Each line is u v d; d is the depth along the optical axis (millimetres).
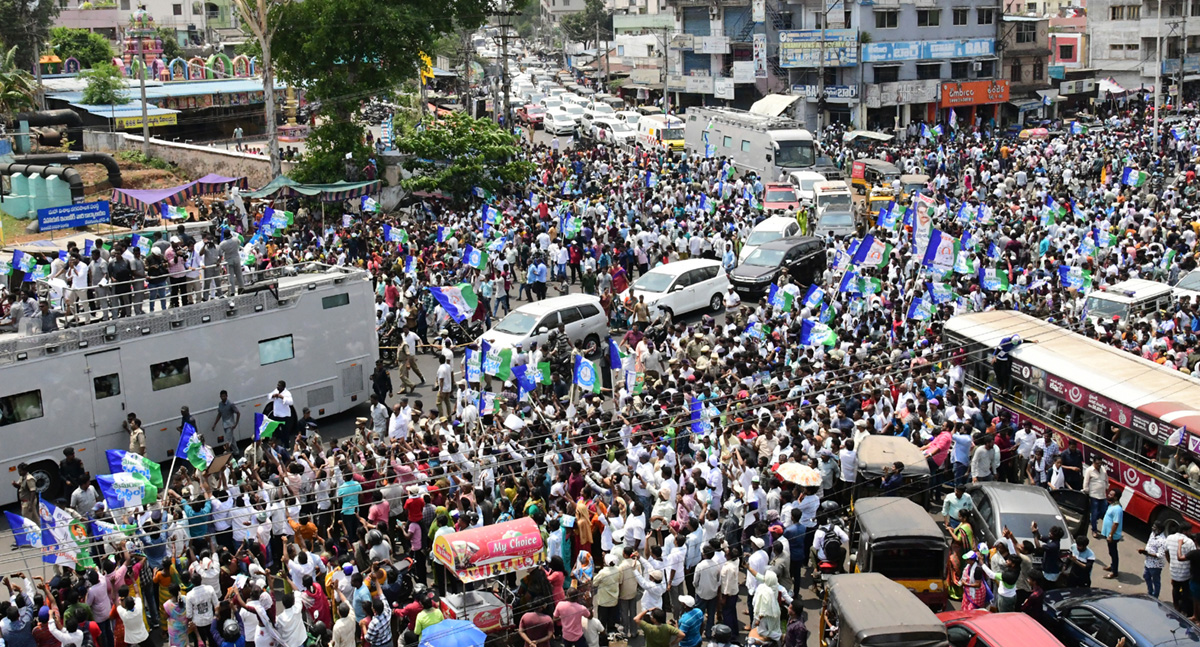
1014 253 35375
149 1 115812
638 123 76312
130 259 26141
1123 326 26938
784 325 28219
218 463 21688
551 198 46500
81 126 70812
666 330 31203
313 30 50062
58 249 38625
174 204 45656
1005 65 81688
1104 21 92250
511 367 24844
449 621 14211
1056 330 24625
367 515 19641
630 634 16984
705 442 21000
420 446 20375
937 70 79188
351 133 52000
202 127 85375
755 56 80000
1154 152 57688
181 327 23734
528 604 15930
